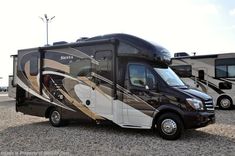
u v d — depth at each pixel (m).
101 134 9.58
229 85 16.48
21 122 12.43
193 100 8.41
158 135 9.34
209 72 16.95
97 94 9.98
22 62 12.22
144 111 9.02
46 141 8.50
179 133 8.53
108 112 9.71
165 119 8.72
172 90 8.67
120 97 9.42
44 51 11.57
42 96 11.53
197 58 17.25
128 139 8.77
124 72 9.41
